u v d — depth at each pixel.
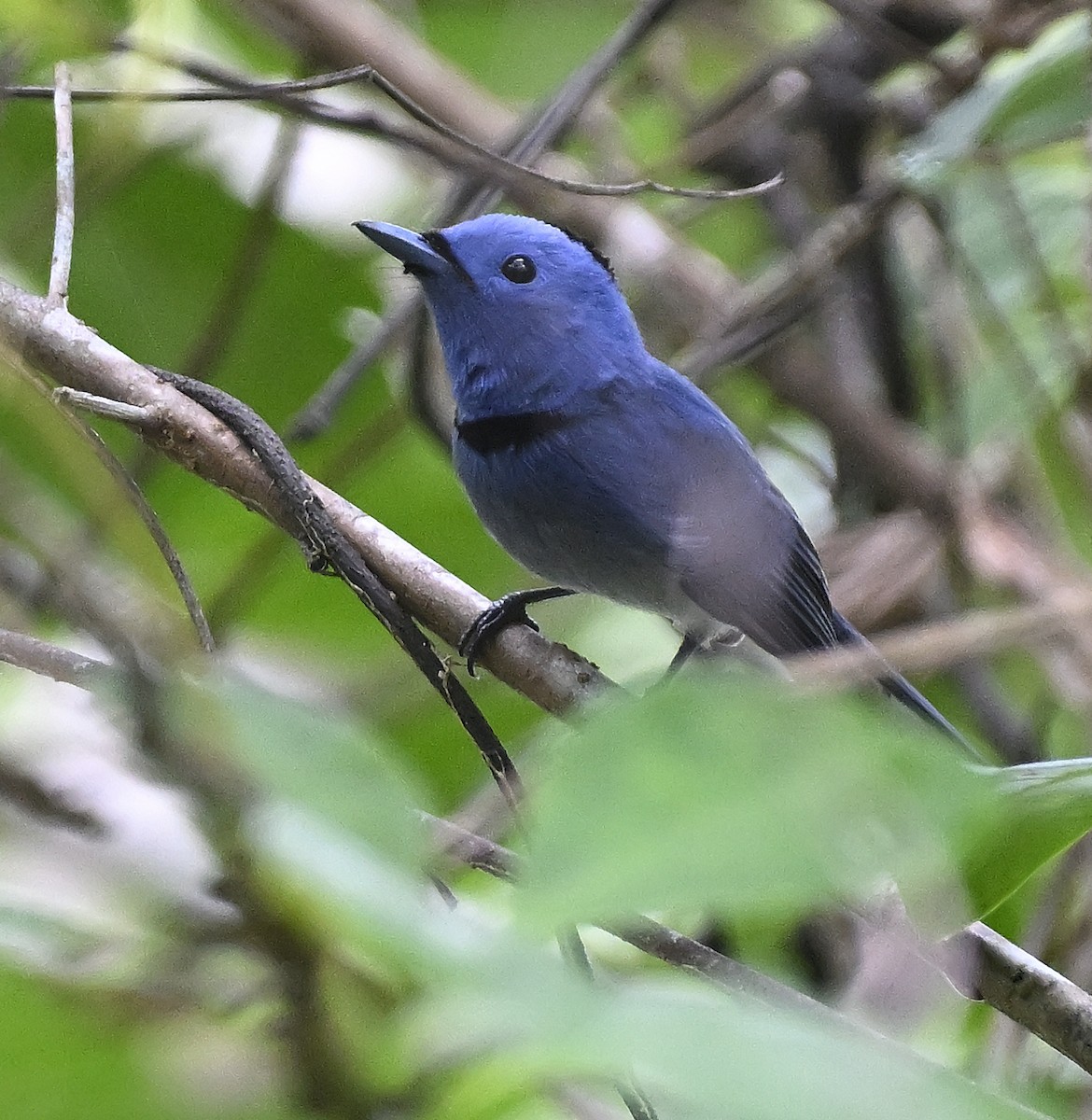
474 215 8.96
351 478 9.81
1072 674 8.83
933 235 10.48
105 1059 2.53
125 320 9.21
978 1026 6.68
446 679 5.40
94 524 3.60
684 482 7.91
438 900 2.41
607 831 1.75
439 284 8.17
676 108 11.61
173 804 2.75
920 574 9.60
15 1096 2.53
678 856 1.74
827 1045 1.94
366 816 2.07
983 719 9.68
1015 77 8.62
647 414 8.01
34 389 4.03
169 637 2.63
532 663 6.41
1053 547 9.77
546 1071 2.13
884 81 11.38
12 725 4.68
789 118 10.59
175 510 8.81
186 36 9.71
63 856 2.98
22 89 6.47
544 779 1.80
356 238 9.78
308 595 8.81
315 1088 2.43
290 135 8.61
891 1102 1.85
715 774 1.75
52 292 6.04
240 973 2.57
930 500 9.76
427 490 9.95
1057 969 7.65
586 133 11.05
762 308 9.65
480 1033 1.89
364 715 8.39
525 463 7.93
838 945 7.15
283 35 9.95
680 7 10.47
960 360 10.22
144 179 9.05
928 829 1.81
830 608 8.62
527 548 8.26
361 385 9.69
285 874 2.08
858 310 10.50
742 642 8.73
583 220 10.44
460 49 11.67
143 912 2.68
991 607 10.11
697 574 7.96
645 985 2.28
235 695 2.14
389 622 5.45
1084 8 8.86
